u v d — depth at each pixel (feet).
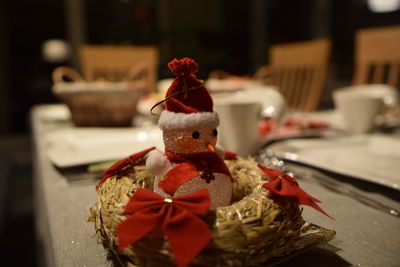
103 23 8.95
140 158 1.31
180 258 0.85
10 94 9.46
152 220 0.91
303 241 1.08
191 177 1.11
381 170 1.68
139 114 3.58
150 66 5.54
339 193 1.56
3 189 4.54
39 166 2.25
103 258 1.10
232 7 10.77
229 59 9.25
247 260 0.92
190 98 1.15
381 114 2.91
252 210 0.97
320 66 4.61
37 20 9.12
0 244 3.85
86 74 5.52
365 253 1.10
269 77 4.98
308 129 2.75
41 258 2.56
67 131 2.86
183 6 10.06
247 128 1.96
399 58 4.09
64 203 1.49
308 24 10.88
